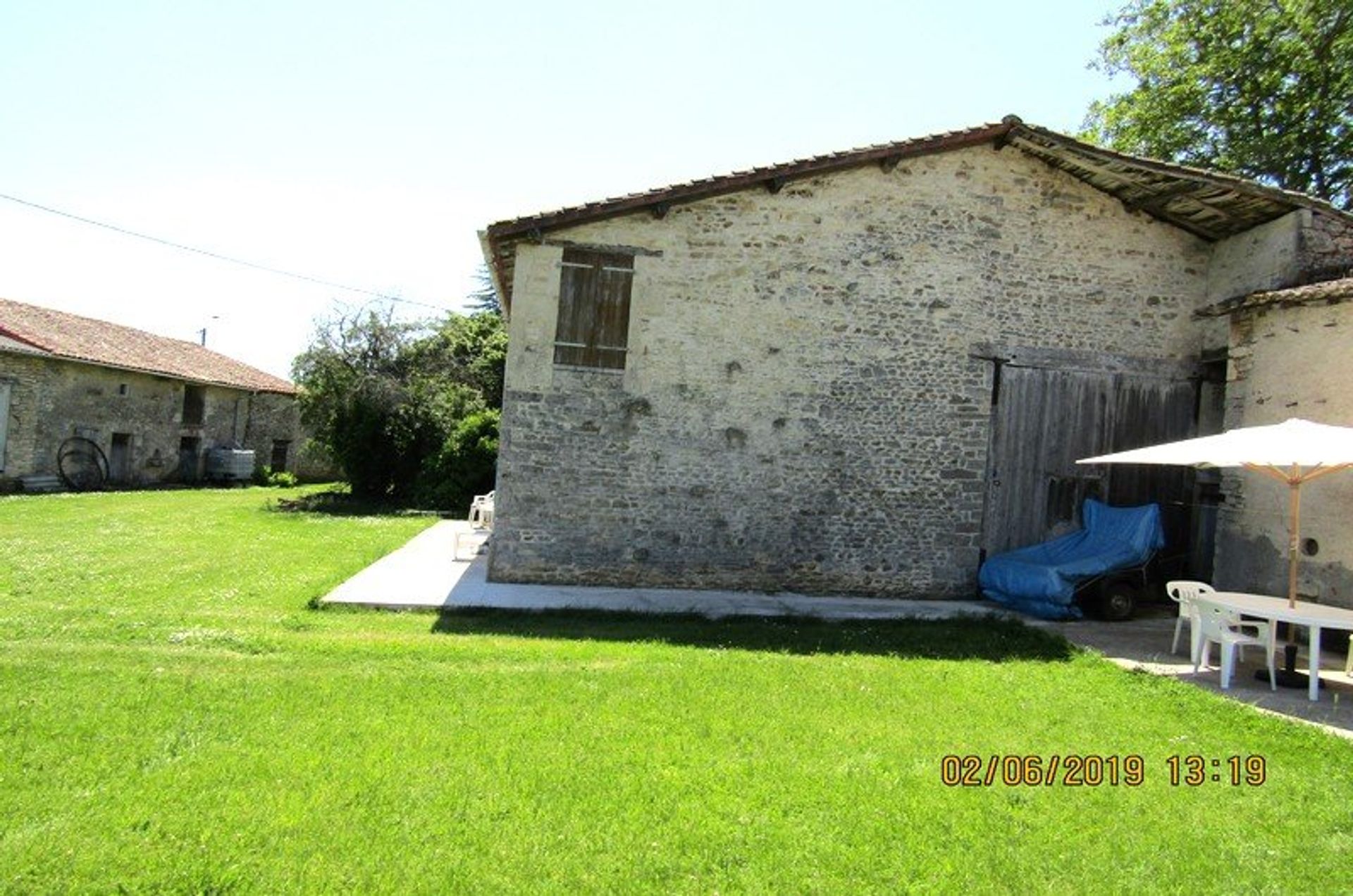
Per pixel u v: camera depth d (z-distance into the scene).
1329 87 15.14
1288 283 8.59
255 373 27.59
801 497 9.05
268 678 4.89
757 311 8.98
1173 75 16.77
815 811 3.29
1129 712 4.82
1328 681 5.70
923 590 9.22
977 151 9.37
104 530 12.23
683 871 2.81
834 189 9.12
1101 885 2.80
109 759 3.57
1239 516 8.23
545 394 8.73
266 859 2.79
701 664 5.62
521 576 8.71
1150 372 9.65
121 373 20.45
